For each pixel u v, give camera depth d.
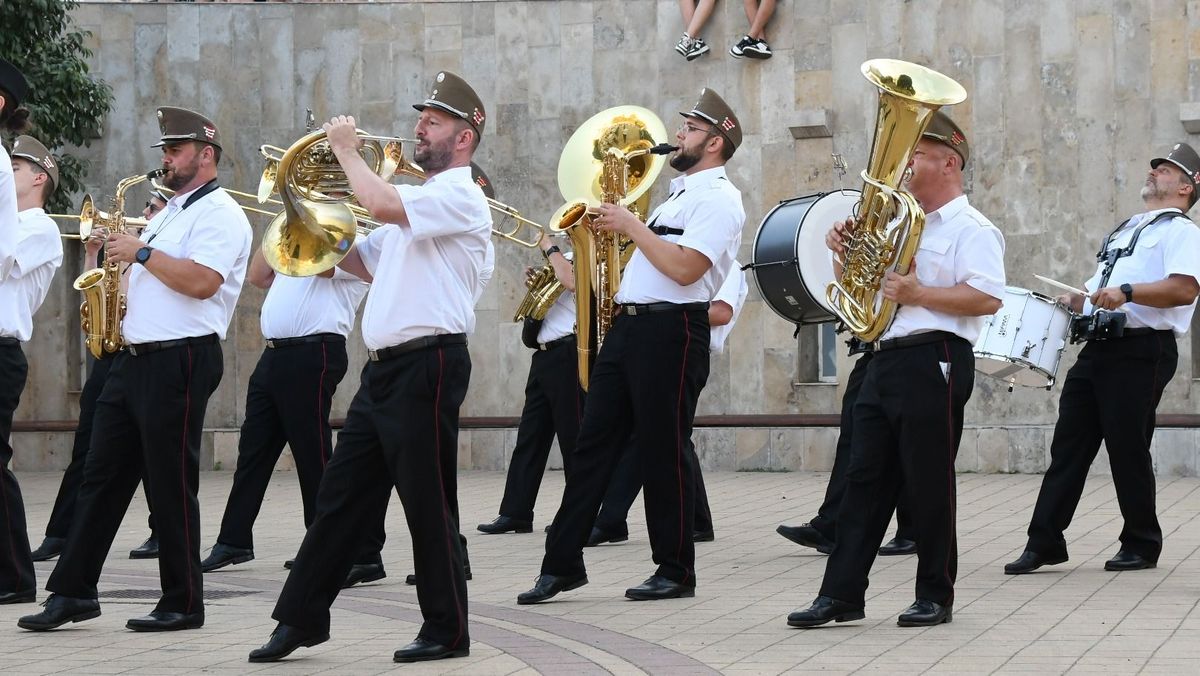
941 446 7.44
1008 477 16.00
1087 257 16.38
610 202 8.62
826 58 17.52
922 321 7.43
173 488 7.67
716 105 8.48
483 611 8.23
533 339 12.12
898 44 17.17
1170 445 15.70
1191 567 9.65
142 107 19.44
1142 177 16.16
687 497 8.57
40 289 8.70
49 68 17.69
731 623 7.76
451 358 6.83
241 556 10.41
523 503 12.30
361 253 7.62
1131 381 9.41
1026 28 16.62
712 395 18.00
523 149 18.69
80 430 11.17
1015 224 16.67
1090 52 16.38
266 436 10.46
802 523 12.59
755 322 17.81
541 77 18.64
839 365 17.52
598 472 8.58
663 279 8.39
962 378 7.44
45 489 16.98
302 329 10.27
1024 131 16.62
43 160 9.09
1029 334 9.70
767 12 17.64
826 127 17.31
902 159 7.30
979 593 8.65
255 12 19.28
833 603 7.56
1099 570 9.55
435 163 6.97
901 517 10.56
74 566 7.75
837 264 7.71
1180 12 16.03
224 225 7.80
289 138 19.25
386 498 6.99
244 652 7.11
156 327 7.62
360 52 19.11
